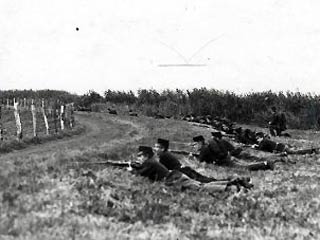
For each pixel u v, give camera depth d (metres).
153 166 18.78
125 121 58.41
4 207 12.50
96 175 16.95
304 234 14.19
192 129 41.91
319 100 61.31
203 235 13.29
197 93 71.75
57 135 39.44
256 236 13.55
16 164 18.48
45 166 17.38
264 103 65.12
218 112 66.94
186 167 19.95
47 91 100.25
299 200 18.30
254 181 21.72
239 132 36.00
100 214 13.84
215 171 23.05
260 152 29.97
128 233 12.78
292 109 63.53
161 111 72.50
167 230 13.36
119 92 90.00
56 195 14.04
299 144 36.75
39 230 11.46
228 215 15.68
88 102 91.75
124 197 15.59
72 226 12.12
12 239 10.85
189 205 16.20
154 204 15.39
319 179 22.69
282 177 23.11
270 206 17.11
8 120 60.69
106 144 27.84
